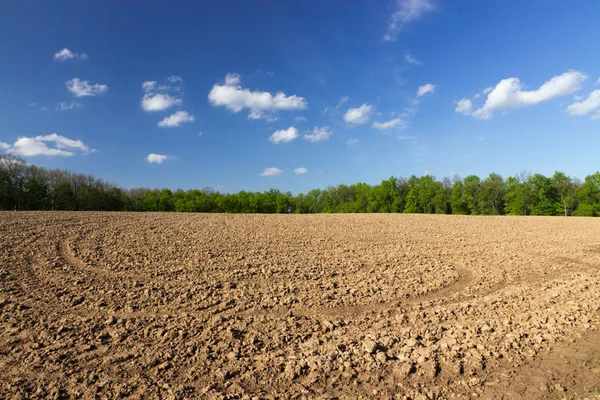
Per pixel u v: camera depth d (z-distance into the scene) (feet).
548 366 19.49
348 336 23.59
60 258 44.65
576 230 94.94
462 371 19.03
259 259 48.32
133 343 22.11
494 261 50.75
